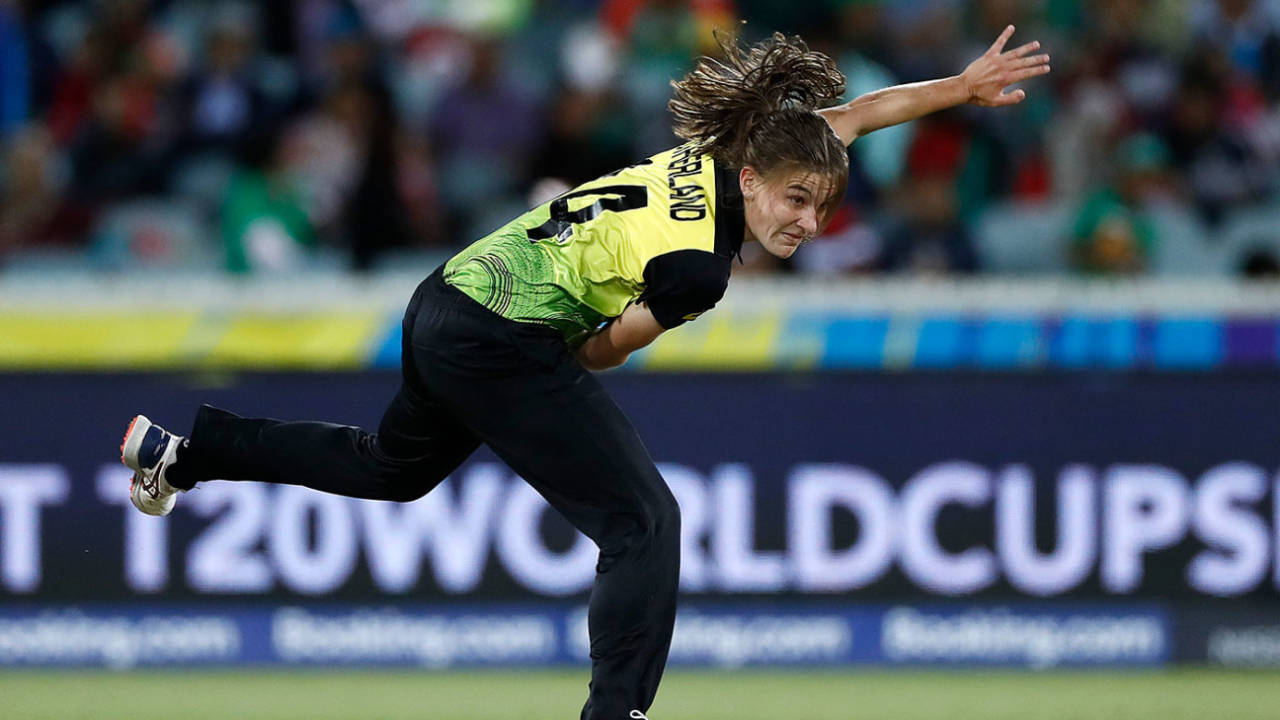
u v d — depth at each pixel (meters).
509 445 12.33
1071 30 32.44
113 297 21.27
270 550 21.25
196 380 21.25
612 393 21.31
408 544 21.30
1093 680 21.02
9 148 28.84
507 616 21.33
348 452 13.31
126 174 28.77
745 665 21.38
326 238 27.38
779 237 12.24
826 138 12.05
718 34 14.14
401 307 21.42
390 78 31.64
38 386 21.11
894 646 21.44
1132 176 27.50
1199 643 21.47
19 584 21.11
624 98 29.22
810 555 21.38
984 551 21.44
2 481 21.08
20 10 32.38
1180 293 21.61
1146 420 21.50
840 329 21.47
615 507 12.19
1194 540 21.48
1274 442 21.48
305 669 21.25
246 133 29.00
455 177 29.25
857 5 31.28
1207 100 29.64
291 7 31.69
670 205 12.12
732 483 21.34
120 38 31.25
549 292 12.26
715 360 21.38
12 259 27.45
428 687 20.48
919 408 21.44
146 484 13.95
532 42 33.34
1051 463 21.44
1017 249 27.67
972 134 28.89
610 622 12.10
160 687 20.42
